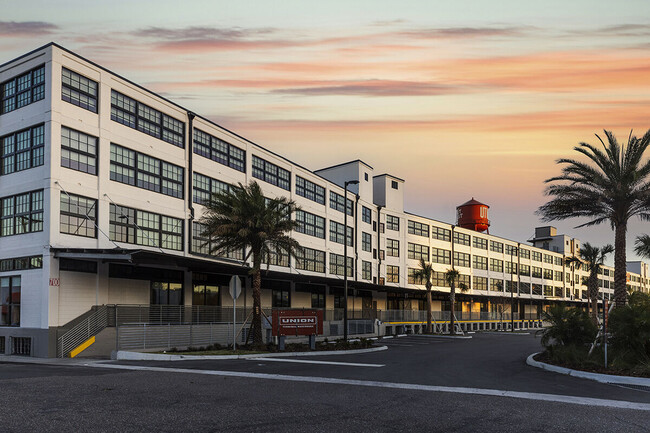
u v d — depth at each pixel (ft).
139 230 100.22
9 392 40.55
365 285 164.25
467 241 253.44
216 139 123.75
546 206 94.43
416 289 201.77
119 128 97.45
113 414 32.48
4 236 90.17
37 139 87.30
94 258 83.20
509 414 34.71
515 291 288.30
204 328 96.68
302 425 30.48
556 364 64.64
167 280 106.32
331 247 169.37
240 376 53.42
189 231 111.86
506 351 99.45
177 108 112.16
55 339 81.61
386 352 93.76
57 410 33.45
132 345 80.64
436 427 30.55
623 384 50.78
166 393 41.11
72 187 87.20
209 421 30.99
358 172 189.37
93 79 92.99
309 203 159.53
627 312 63.05
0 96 93.66
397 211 212.02
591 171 87.66
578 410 36.55
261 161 139.33
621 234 87.04
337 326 141.59
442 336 170.81
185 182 112.68
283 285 147.33
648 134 84.38
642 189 84.02
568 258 236.02
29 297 84.53
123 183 97.19
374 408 36.29
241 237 90.84
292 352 82.89
